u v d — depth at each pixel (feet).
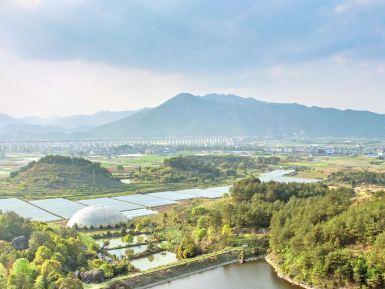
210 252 558.97
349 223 452.35
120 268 482.69
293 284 450.30
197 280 472.03
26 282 378.94
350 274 409.49
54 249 470.39
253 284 453.58
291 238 499.92
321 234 461.37
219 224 642.22
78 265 477.77
